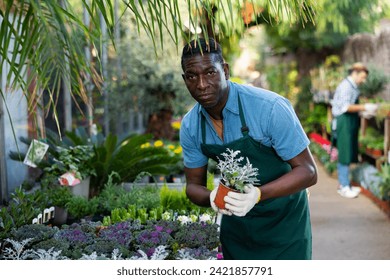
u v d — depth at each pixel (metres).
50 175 4.23
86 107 6.38
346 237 4.80
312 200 6.23
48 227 2.88
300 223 2.38
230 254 2.49
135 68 6.49
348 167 6.44
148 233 2.74
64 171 4.31
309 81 11.41
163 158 4.55
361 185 6.61
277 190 2.09
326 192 6.64
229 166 2.08
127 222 3.00
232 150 2.10
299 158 2.16
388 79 7.88
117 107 6.48
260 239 2.38
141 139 4.54
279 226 2.35
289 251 2.37
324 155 8.28
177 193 3.77
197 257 2.43
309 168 2.15
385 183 5.59
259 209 2.32
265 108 2.15
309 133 10.37
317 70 11.33
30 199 3.48
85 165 4.41
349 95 6.36
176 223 3.02
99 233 2.91
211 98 2.04
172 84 6.44
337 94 6.42
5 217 3.04
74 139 4.81
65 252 2.52
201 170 2.45
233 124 2.21
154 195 3.80
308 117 10.34
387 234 4.87
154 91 6.54
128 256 2.49
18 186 4.81
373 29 8.96
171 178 5.41
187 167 2.45
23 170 4.99
